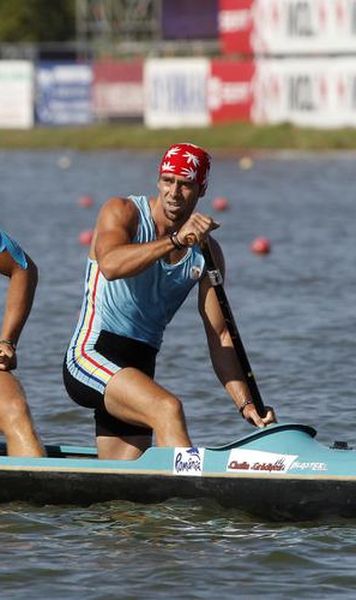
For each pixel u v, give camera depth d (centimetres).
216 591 2055
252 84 15038
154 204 2438
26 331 4388
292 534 2317
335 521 2369
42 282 5538
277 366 3834
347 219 8338
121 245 2359
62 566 2162
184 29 16350
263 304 4950
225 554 2216
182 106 15675
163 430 2403
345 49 14288
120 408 2442
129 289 2441
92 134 16175
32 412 3288
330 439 3038
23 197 10131
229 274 5831
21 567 2158
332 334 4325
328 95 14538
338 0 14275
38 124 17100
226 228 7894
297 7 14525
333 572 2134
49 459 2445
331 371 3772
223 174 12394
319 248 6806
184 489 2409
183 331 4394
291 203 9550
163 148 15250
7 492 2464
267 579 2105
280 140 14538
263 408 2484
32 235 7444
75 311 4788
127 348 2484
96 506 2444
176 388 3566
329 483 2350
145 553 2220
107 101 16462
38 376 3712
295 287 5409
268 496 2380
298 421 3206
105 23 17850
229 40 15075
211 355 2523
